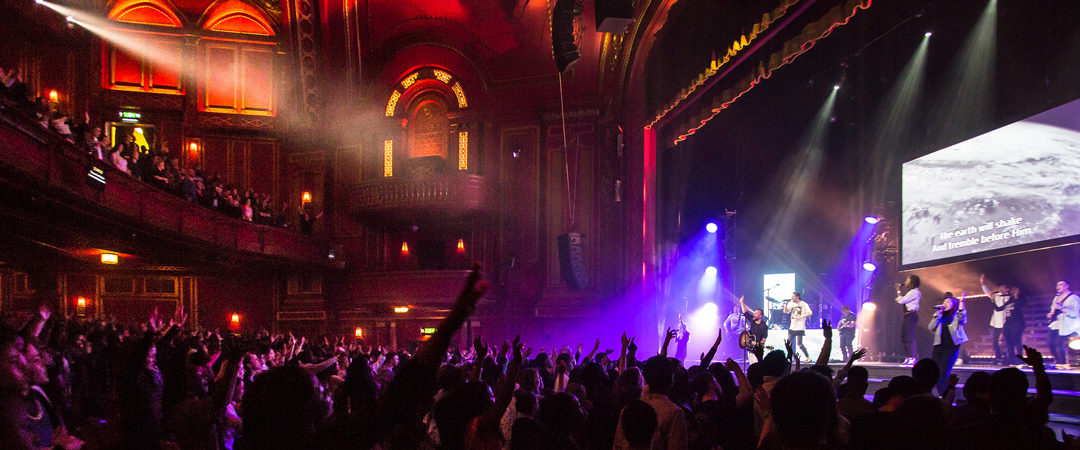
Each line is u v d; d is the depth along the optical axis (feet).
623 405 17.24
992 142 49.29
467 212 80.94
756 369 19.04
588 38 69.82
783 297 69.92
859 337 63.05
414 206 80.28
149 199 58.08
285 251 78.18
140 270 83.66
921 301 59.47
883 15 50.34
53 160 45.78
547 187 80.23
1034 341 48.88
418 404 7.21
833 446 9.66
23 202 48.34
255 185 86.74
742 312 61.62
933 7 50.37
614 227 75.05
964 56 53.36
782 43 47.52
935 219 54.29
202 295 87.71
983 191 49.80
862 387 17.60
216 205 70.59
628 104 67.26
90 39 79.25
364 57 83.51
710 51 51.29
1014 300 44.91
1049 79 47.14
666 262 67.67
